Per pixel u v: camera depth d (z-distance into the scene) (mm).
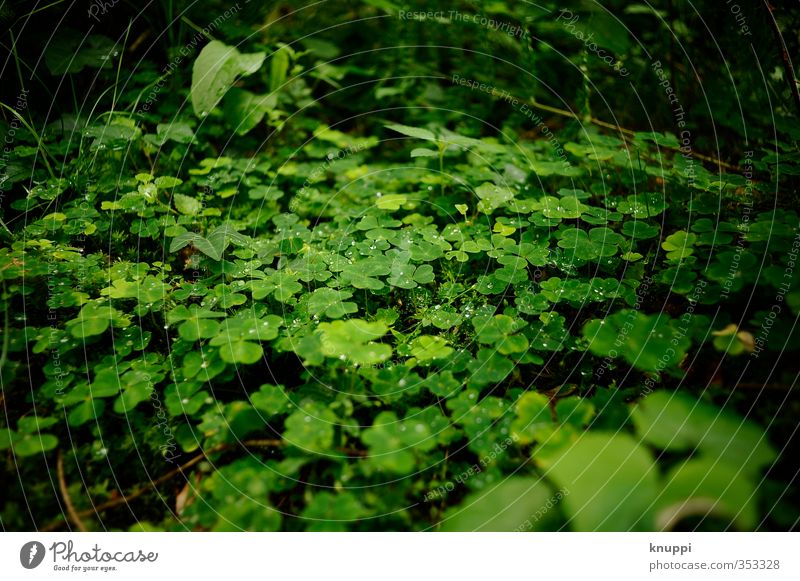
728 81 761
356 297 666
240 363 625
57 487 589
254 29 816
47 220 674
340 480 584
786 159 691
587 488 542
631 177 725
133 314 639
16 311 639
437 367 622
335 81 861
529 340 633
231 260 679
